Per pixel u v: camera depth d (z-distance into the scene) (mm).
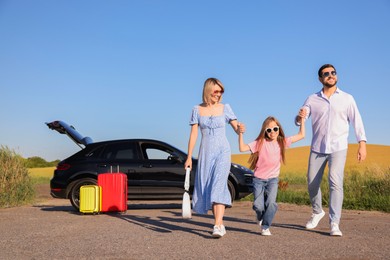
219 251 5703
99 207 10844
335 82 7418
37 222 9141
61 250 5855
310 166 7598
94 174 12109
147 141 12656
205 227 8148
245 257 5328
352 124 7277
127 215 10625
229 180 12445
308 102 7574
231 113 7039
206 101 7020
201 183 6867
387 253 5516
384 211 11875
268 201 6914
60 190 12102
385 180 14258
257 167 6969
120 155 12422
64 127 14391
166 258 5301
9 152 15297
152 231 7602
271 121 6895
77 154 12445
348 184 14992
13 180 14508
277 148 6945
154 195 12273
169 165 12336
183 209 6984
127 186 12258
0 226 8461
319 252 5594
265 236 6941
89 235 7156
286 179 28016
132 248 5941
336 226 6969
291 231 7520
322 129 7406
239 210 11953
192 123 7055
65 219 9742
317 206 7738
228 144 6949
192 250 5781
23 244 6348
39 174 48656
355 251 5648
